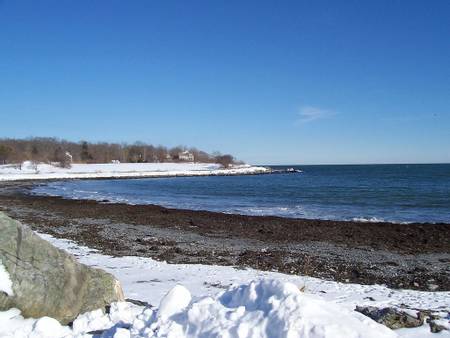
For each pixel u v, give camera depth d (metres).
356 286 11.62
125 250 16.27
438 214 31.14
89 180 84.19
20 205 35.03
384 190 52.66
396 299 10.03
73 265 7.13
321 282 11.93
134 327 5.79
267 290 5.50
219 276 11.79
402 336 6.40
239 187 62.88
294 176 103.69
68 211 30.72
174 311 5.87
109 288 7.35
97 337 5.90
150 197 46.62
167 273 12.01
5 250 6.49
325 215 30.80
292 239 20.14
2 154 111.81
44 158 119.00
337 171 139.25
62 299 6.71
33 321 6.25
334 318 4.96
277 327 4.80
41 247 6.85
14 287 6.33
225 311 5.36
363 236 21.09
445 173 107.81
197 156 161.38
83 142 140.12
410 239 20.39
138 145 153.38
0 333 5.81
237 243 18.88
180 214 29.20
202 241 19.20
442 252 17.59
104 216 28.03
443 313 7.91
